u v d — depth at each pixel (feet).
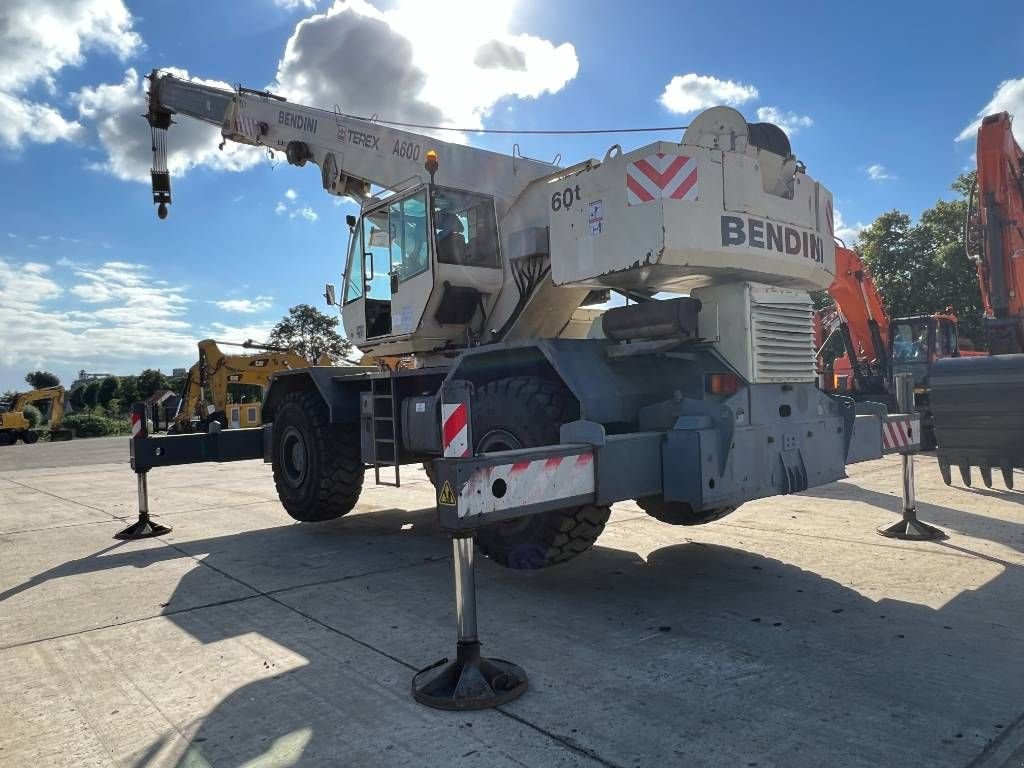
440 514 9.66
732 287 14.60
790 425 14.92
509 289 19.80
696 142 15.89
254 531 22.91
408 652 11.75
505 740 8.70
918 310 111.96
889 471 31.14
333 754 8.50
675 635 12.17
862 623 12.42
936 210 117.19
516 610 13.79
